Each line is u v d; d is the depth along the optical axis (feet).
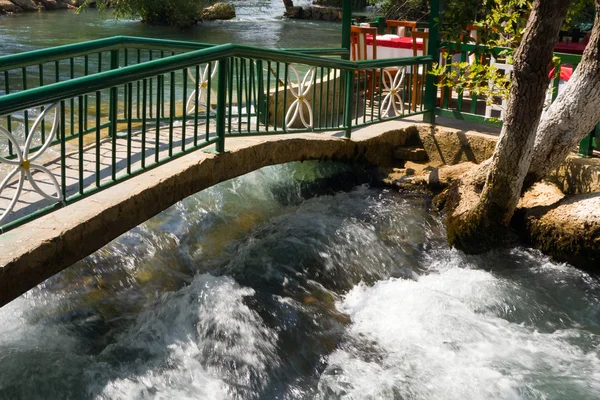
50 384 13.70
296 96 23.00
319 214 22.72
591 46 19.95
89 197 16.76
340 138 24.91
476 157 25.84
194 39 68.95
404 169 26.23
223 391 14.47
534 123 19.31
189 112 25.31
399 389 14.88
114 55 21.27
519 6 22.91
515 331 17.58
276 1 123.65
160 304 16.81
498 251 21.43
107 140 21.99
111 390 13.84
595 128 23.35
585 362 16.31
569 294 19.38
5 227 14.06
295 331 16.67
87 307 16.47
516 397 14.82
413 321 17.51
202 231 20.62
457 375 15.43
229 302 16.98
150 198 17.63
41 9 91.30
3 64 17.24
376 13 94.94
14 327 15.29
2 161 13.84
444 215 23.20
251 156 21.53
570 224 20.42
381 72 26.07
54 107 14.52
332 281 19.21
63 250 14.94
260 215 22.54
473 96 26.73
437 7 26.22
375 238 21.43
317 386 15.01
